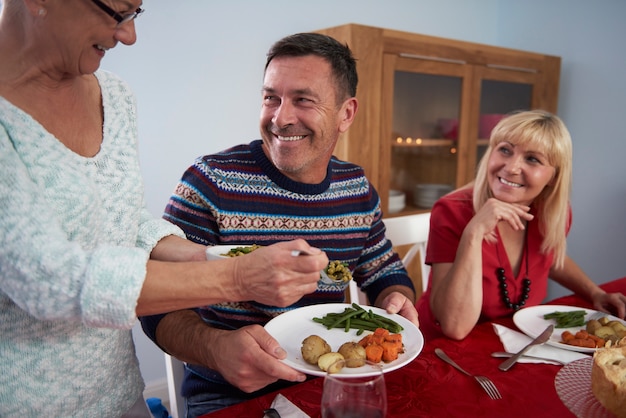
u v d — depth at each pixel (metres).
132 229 0.91
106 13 0.68
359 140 2.27
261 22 2.47
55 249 0.64
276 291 0.72
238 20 2.40
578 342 1.10
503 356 1.07
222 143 2.47
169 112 2.28
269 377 0.86
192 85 2.32
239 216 1.25
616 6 2.77
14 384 0.77
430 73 2.46
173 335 1.02
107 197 0.84
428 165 2.61
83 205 0.75
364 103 2.23
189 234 1.25
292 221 1.30
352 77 1.27
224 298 0.73
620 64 2.79
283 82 1.17
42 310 0.65
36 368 0.78
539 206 1.60
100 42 0.72
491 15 3.37
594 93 2.94
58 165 0.73
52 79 0.75
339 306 1.16
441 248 1.53
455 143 2.71
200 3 2.27
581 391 0.87
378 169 2.38
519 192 1.50
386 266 1.48
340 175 1.38
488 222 1.33
